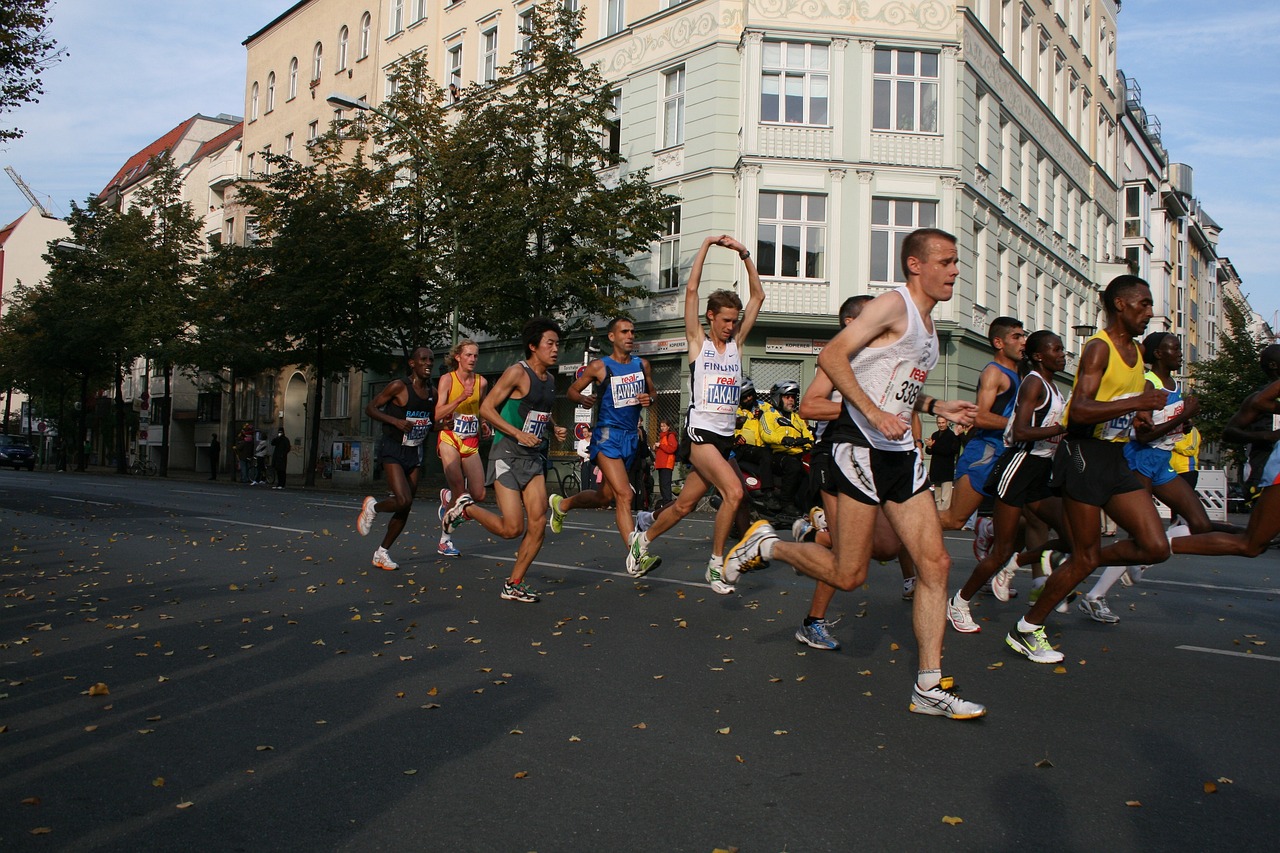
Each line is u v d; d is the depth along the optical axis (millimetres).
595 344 26359
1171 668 5336
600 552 10695
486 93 24422
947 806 3328
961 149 25031
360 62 41281
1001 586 7219
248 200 29359
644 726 4223
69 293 43938
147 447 50469
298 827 3164
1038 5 31797
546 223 22578
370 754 3867
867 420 4277
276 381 46406
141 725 4258
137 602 7348
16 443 54656
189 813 3279
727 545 11547
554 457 28797
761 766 3721
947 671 5223
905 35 24625
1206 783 3502
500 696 4711
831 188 24344
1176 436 6984
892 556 5137
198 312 34719
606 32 28969
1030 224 31109
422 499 24750
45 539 11930
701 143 25531
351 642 5930
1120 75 45781
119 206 44750
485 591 7887
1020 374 6844
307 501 20781
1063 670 5246
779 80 24703
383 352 30516
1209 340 77500
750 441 10859
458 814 3264
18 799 3408
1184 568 10719
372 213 27969
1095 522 5254
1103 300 5250
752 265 7023
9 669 5254
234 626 6418
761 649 5738
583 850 2988
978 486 6879
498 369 32250
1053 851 2980
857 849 2990
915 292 4367
